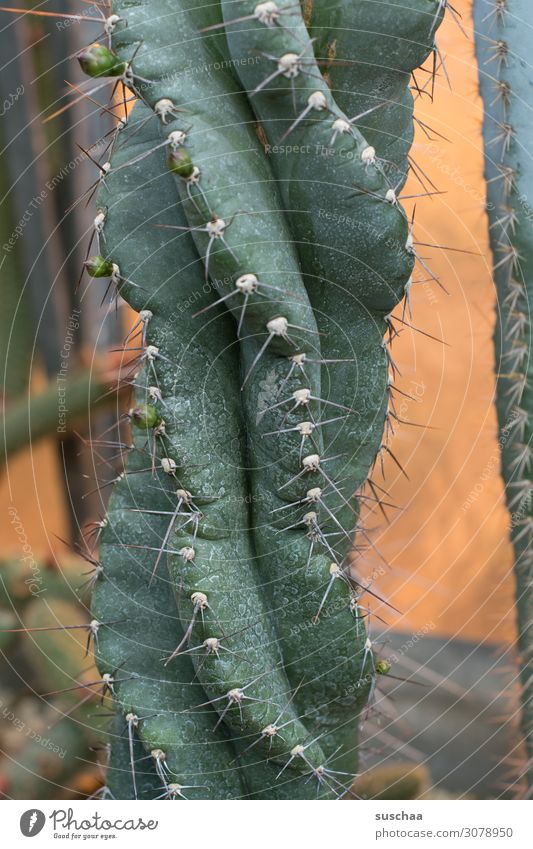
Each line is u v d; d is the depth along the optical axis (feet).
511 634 3.50
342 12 2.76
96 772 3.84
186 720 2.93
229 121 2.74
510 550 3.53
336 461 2.94
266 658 2.89
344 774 3.00
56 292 5.10
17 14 4.76
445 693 4.94
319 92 2.69
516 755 4.03
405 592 4.89
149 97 2.71
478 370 3.80
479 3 3.27
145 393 2.92
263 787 2.97
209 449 2.83
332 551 2.92
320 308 2.87
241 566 2.86
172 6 2.73
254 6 2.63
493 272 3.36
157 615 2.98
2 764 3.90
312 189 2.76
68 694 3.89
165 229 2.82
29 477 5.66
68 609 4.11
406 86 2.89
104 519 3.01
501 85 3.25
